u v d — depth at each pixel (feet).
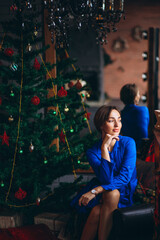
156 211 5.89
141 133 9.64
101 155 7.43
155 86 11.16
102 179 7.31
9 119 7.92
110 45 36.99
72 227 8.02
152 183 7.80
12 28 8.11
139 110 9.68
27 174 8.59
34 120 9.58
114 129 7.53
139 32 35.35
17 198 8.45
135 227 6.57
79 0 6.95
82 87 8.78
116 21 7.27
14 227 8.26
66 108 8.35
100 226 6.99
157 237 5.91
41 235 7.91
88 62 32.60
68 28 7.55
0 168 8.47
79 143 9.03
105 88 38.01
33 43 8.26
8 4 9.85
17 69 8.07
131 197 7.63
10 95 8.01
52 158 8.52
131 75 37.91
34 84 9.11
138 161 8.43
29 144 8.25
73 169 8.77
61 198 9.05
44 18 9.64
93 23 7.30
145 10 32.76
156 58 11.12
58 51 10.11
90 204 7.45
